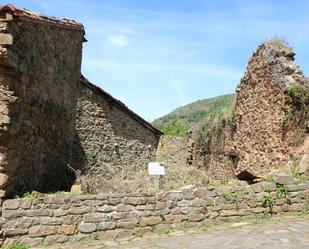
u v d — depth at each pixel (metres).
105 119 18.06
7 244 7.31
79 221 7.74
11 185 7.74
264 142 12.02
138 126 20.05
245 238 7.17
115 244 7.50
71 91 12.23
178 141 20.14
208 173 16.30
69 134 12.38
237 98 14.15
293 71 11.45
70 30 11.35
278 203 8.68
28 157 8.70
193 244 7.06
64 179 11.63
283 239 6.96
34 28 8.54
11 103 7.48
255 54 12.93
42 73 9.29
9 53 7.34
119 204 8.00
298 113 10.69
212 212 8.42
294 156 10.42
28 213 7.48
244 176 12.91
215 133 16.03
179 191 8.37
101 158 17.58
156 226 8.12
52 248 7.41
